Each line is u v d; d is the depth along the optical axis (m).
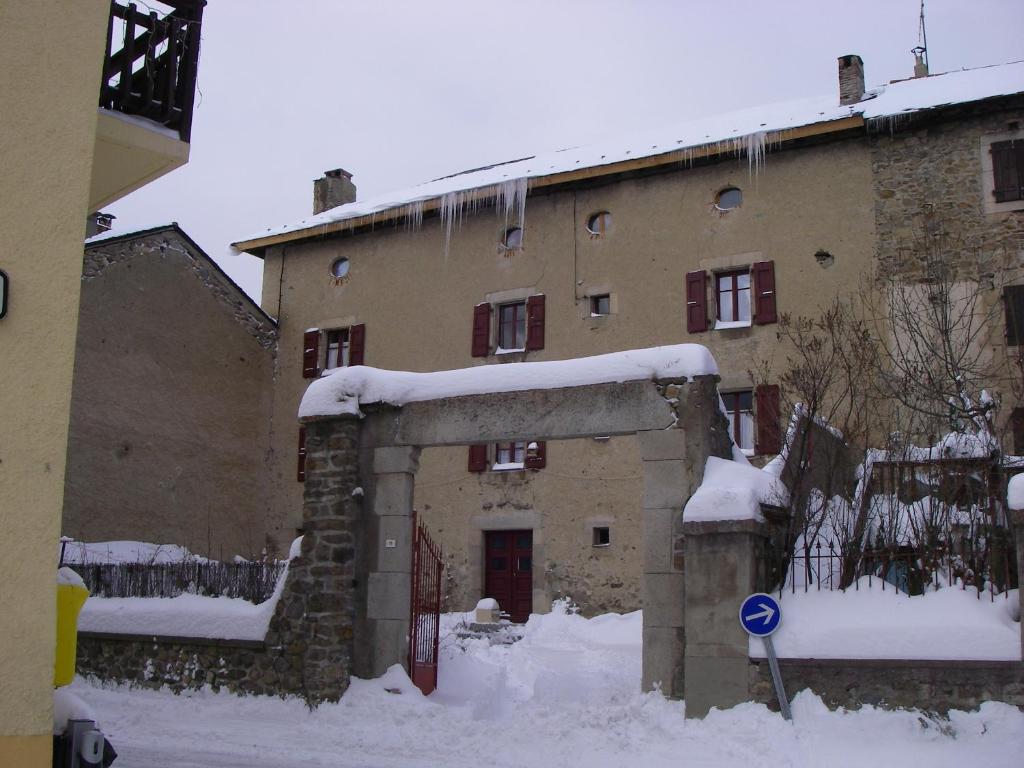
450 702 9.48
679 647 8.15
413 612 9.57
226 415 20.78
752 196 17.73
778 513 8.38
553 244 19.41
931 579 7.75
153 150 5.72
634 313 18.33
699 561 7.93
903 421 12.41
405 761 7.47
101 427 18.14
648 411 8.65
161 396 19.41
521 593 18.66
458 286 20.22
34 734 3.65
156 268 19.64
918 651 7.08
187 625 10.13
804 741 7.06
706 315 17.62
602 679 10.88
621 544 17.64
